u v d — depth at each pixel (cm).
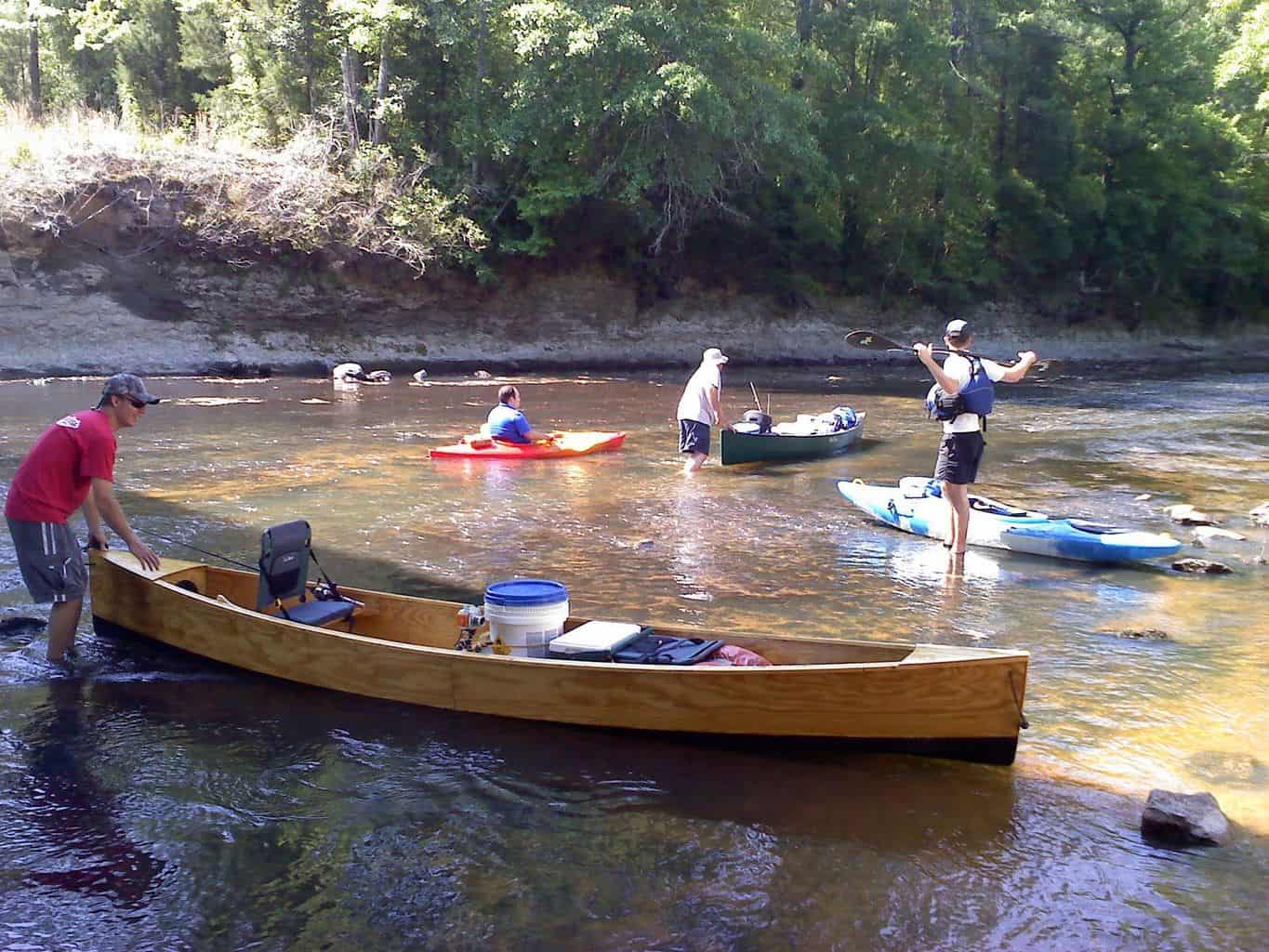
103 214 2255
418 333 2636
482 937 335
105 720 495
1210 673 568
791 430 1399
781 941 332
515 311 2778
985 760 448
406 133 2712
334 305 2516
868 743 455
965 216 3397
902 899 355
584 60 2441
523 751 464
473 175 2692
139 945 329
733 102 2570
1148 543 799
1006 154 3678
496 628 512
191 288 2352
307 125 2631
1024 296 3612
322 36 2661
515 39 2600
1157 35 3769
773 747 464
